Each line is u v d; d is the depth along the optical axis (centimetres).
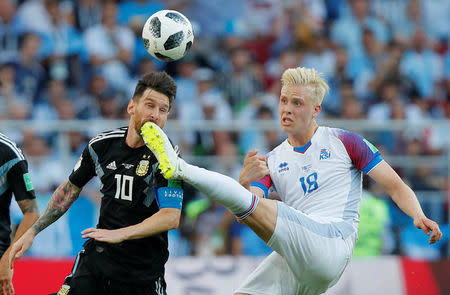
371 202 3130
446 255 3194
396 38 4866
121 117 3994
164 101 1661
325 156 1816
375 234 3109
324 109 4203
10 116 3906
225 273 2950
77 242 3005
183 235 3125
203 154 3253
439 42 4925
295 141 1852
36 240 2975
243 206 1633
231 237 3138
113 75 4253
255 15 4869
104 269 1716
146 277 1719
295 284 1808
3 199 1902
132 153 1716
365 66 4612
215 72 4359
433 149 3300
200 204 3148
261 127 3181
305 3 4906
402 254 3158
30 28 4319
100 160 1739
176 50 2027
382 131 3284
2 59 4162
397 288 2981
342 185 1806
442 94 4706
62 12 4406
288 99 1798
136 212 1700
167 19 2030
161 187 1661
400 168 3253
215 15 4816
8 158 1880
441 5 5062
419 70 4725
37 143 3203
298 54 4634
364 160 1794
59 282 2817
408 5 5012
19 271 2800
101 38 4362
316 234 1700
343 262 1756
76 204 3022
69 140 3153
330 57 4616
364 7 4916
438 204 3225
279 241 1683
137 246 1709
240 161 3180
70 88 4178
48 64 4228
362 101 4366
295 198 1833
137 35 4488
